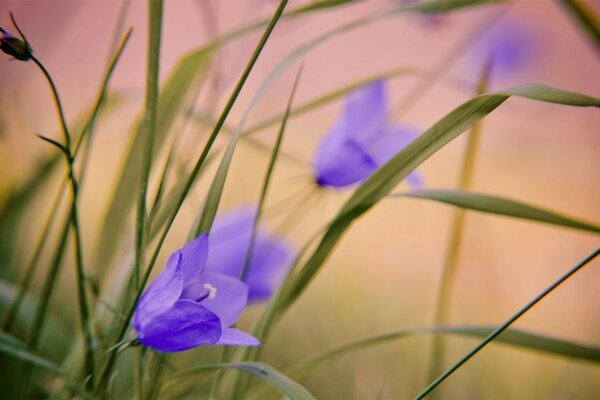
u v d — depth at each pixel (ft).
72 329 1.62
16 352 1.07
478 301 2.25
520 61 2.66
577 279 2.70
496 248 2.58
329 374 1.77
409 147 1.07
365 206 1.07
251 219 1.18
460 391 1.85
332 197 2.73
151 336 0.97
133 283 1.07
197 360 1.33
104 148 2.56
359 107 1.25
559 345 1.13
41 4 2.22
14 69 1.55
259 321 1.11
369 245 2.62
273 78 1.08
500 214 1.07
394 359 1.83
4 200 1.49
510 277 2.64
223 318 1.01
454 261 1.32
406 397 1.71
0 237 1.44
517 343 1.14
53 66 3.11
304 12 1.14
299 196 2.18
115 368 1.22
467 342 1.95
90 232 2.12
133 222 1.30
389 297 2.23
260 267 1.21
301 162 1.24
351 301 2.13
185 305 0.96
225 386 1.12
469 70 2.67
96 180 2.51
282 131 1.09
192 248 0.99
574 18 1.27
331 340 1.99
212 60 1.28
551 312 2.59
